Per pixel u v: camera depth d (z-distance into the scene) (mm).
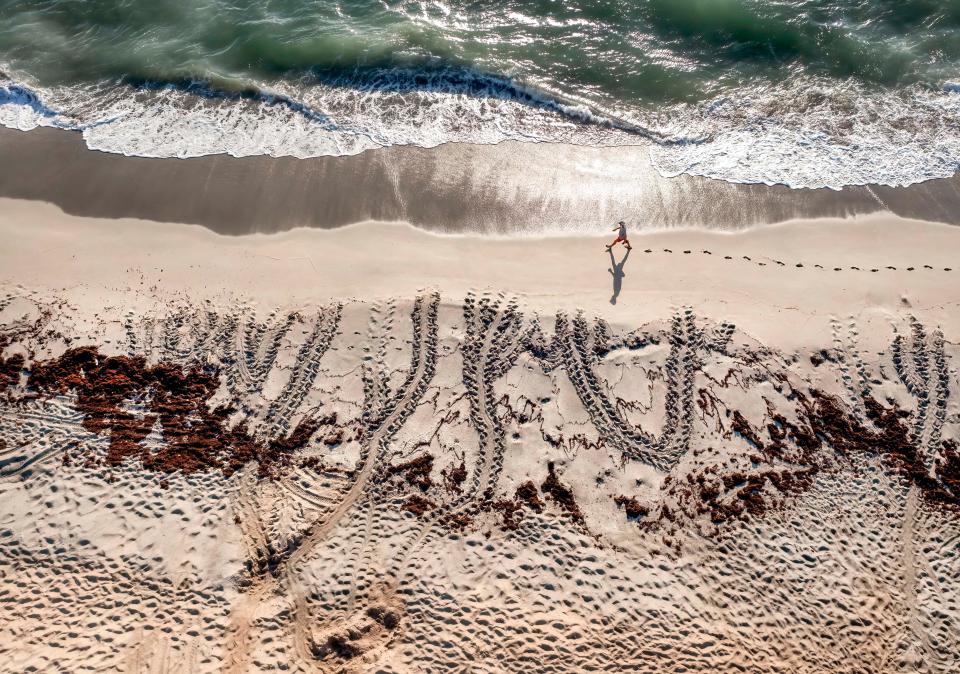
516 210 16141
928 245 15617
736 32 19719
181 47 19453
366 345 13281
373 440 12039
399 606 10016
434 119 18031
